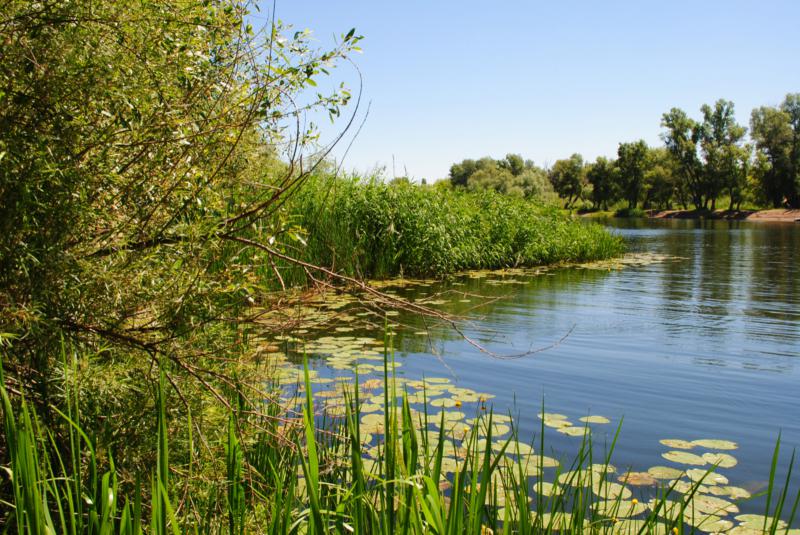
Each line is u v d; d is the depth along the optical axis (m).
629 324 8.09
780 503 1.89
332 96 3.11
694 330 7.74
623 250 20.45
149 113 2.53
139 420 2.44
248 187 3.21
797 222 54.09
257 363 3.71
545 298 10.23
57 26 2.36
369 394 4.74
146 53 2.53
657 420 4.46
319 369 5.51
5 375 2.21
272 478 2.86
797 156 62.38
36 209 2.29
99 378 2.36
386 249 11.62
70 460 2.29
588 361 6.12
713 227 43.97
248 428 3.03
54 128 2.34
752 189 67.56
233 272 2.71
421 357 6.13
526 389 5.16
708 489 3.33
